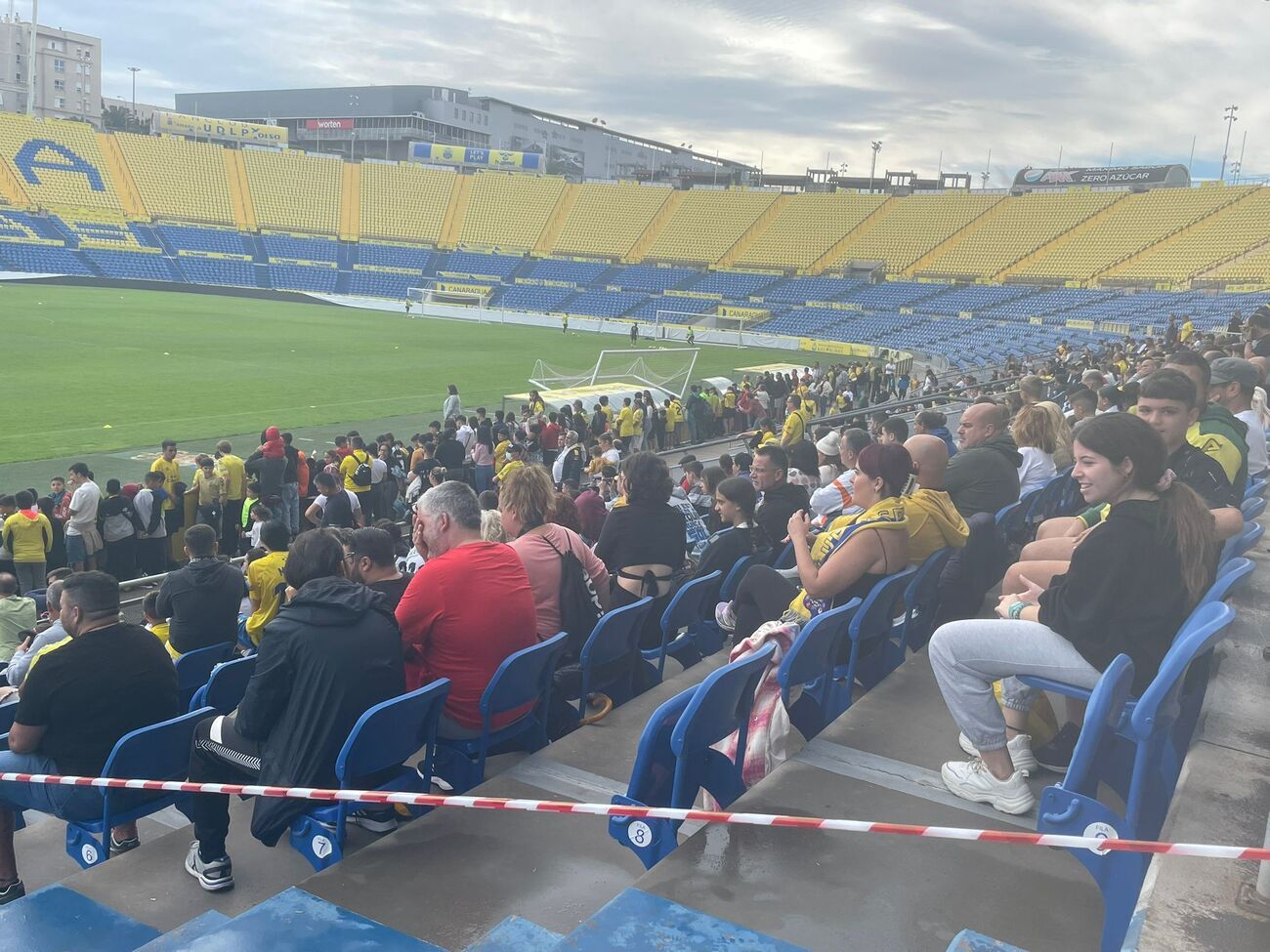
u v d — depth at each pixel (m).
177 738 4.02
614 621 4.58
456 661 3.84
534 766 3.82
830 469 11.18
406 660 3.93
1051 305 56.03
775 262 70.94
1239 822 2.45
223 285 69.38
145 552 13.02
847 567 3.97
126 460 20.58
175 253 71.56
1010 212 67.44
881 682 4.08
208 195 77.44
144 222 73.75
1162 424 3.91
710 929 2.34
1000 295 59.50
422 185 82.88
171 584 5.80
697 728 2.85
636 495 5.34
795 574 4.98
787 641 3.60
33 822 5.21
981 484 5.70
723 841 2.73
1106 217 63.38
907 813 2.95
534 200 82.44
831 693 4.03
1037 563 3.80
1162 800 2.91
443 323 59.03
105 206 73.00
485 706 3.82
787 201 76.69
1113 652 2.81
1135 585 2.78
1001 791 2.97
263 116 130.75
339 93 128.12
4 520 11.61
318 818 3.36
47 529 11.83
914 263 66.44
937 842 2.76
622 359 45.34
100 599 4.05
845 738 3.49
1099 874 2.37
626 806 2.62
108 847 3.84
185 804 4.10
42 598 10.41
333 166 82.81
